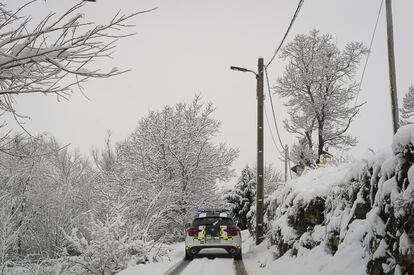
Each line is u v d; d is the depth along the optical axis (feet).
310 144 93.91
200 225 44.39
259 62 59.57
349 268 23.11
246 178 115.65
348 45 94.63
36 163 56.95
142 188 81.71
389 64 48.08
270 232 48.62
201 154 90.38
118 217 41.96
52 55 10.19
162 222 70.38
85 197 68.74
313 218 34.86
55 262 42.55
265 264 39.24
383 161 23.32
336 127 94.73
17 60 9.94
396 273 18.03
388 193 20.57
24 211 55.06
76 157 69.41
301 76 94.99
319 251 30.22
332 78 94.53
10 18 9.96
